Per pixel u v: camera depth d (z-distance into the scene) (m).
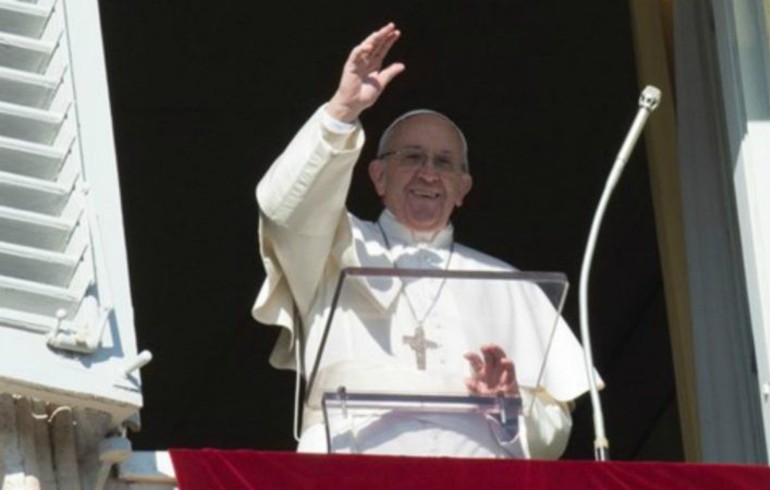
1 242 16.78
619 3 29.23
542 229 31.70
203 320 33.16
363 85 18.22
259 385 33.66
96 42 17.77
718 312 20.80
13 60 17.50
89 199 17.00
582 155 30.95
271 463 16.59
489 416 17.83
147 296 32.94
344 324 18.05
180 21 29.66
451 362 17.88
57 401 16.42
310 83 30.50
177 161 31.56
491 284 18.05
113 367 16.50
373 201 31.03
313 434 18.22
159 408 33.91
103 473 16.59
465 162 19.61
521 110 30.61
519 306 18.09
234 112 30.92
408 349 17.91
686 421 21.83
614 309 31.39
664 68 22.61
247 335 33.25
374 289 17.95
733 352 20.67
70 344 16.45
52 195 17.05
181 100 30.66
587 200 31.28
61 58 17.56
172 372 33.53
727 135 20.11
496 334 17.98
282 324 18.64
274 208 18.36
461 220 31.77
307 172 18.19
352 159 18.19
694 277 20.94
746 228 19.14
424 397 17.75
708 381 20.69
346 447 17.62
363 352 17.91
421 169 19.38
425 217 19.33
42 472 16.42
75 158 17.22
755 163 19.17
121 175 31.67
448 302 18.02
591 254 17.42
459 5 29.34
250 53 30.12
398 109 30.72
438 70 30.25
